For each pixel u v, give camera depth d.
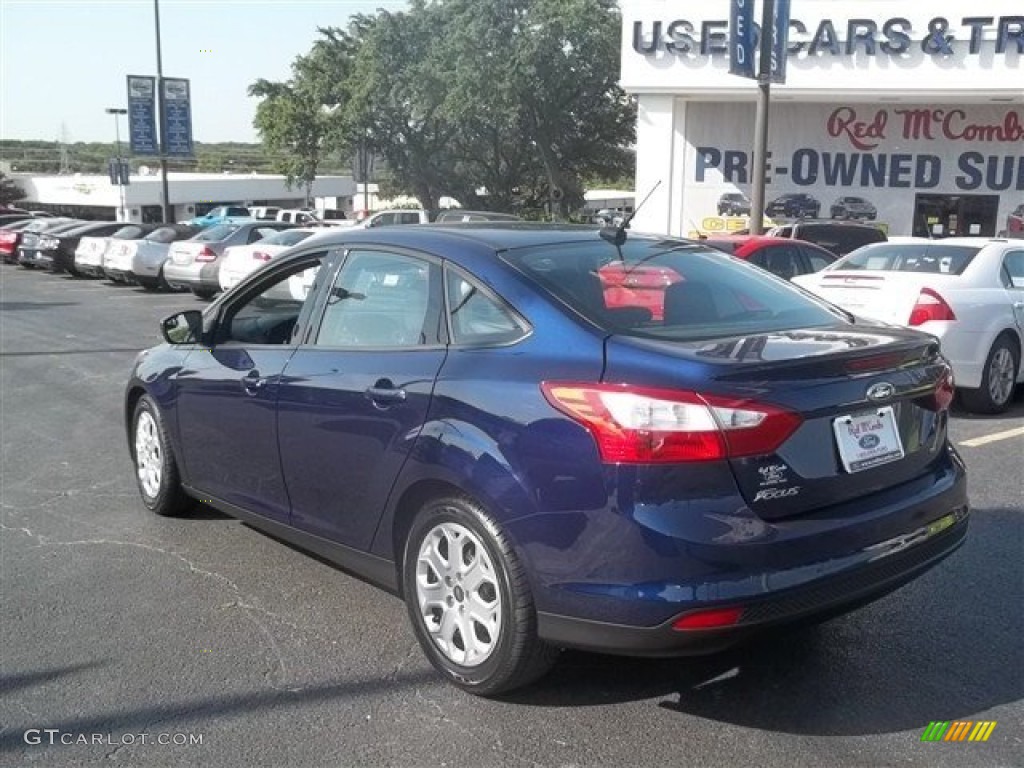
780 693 3.67
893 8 21.75
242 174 80.12
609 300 3.70
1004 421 8.35
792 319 4.04
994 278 8.63
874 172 25.20
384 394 3.88
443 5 36.44
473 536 3.52
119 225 27.34
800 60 22.59
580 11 33.22
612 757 3.25
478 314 3.77
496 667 3.49
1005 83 21.31
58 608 4.50
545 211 41.53
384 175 42.97
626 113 36.59
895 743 3.33
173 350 5.48
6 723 3.51
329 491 4.24
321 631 4.25
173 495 5.64
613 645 3.19
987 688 3.71
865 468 3.44
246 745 3.35
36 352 12.76
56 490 6.43
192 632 4.25
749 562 3.10
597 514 3.15
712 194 26.05
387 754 3.29
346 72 39.91
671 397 3.11
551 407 3.30
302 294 4.75
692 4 23.03
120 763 3.25
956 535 3.79
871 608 4.44
